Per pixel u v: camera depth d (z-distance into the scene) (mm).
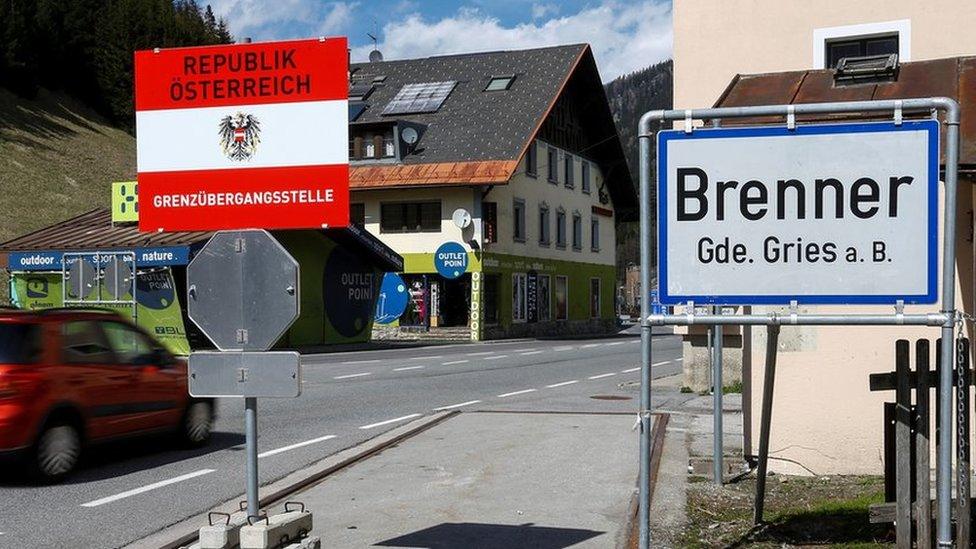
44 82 73188
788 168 5355
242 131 5605
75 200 56469
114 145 70562
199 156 5656
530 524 7250
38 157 60188
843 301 5305
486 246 42625
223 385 5504
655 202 5531
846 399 8641
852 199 5293
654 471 9133
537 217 48219
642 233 5395
